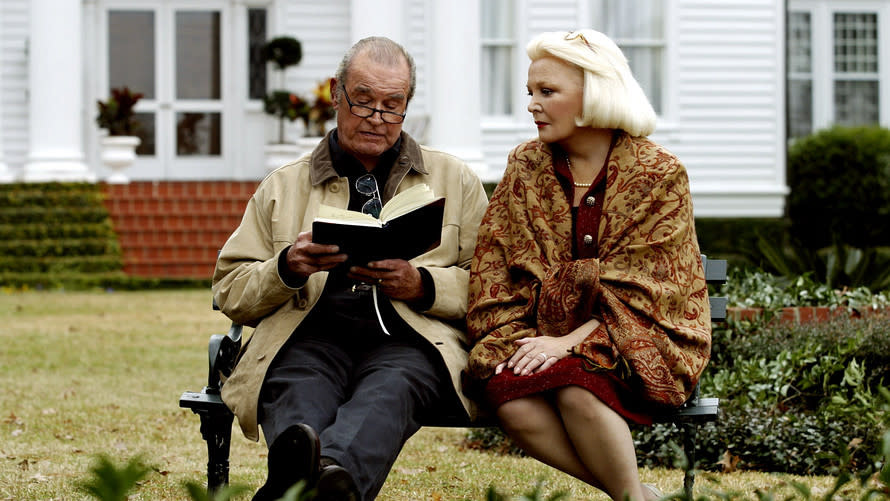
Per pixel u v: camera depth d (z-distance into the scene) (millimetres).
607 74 4117
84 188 17125
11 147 18875
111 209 17047
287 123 19594
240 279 4180
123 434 6660
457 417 4098
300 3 19172
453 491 5223
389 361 4016
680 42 18938
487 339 4051
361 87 4223
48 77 17328
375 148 4281
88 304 13727
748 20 19031
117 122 17656
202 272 16797
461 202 4473
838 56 25281
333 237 3842
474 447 6457
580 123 4164
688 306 4039
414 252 3936
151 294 15203
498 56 18719
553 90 4172
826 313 6980
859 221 21297
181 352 10070
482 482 5434
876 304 7188
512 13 18688
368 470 3582
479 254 4266
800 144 22016
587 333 3979
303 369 4012
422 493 5172
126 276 16203
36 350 10047
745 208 19078
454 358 4078
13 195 16844
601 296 3986
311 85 19234
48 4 17312
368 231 3838
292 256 3932
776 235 18688
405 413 3811
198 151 19938
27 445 6258
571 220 4160
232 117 19844
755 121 19078
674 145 18922
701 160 19016
